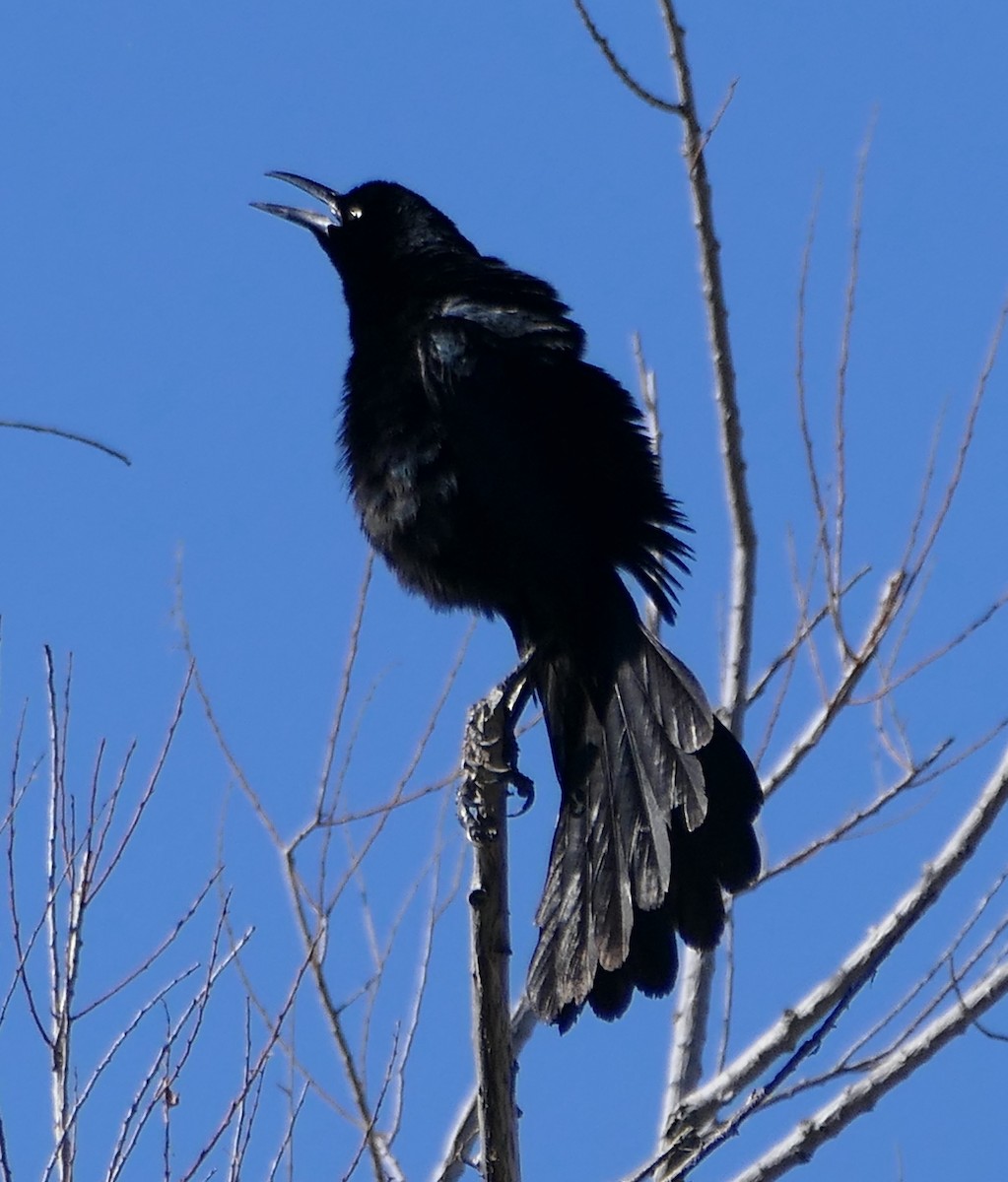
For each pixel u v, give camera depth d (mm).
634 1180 8516
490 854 8336
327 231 13391
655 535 11375
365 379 12016
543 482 11258
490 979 8039
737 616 11430
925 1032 9555
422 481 11531
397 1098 9781
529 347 11711
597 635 10562
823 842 10695
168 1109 8328
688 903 9383
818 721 10977
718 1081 9961
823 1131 9477
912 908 9883
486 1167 7871
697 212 11602
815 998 9953
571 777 9922
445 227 13195
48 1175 7961
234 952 8898
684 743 9641
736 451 11586
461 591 11680
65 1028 8352
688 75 11539
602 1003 9188
